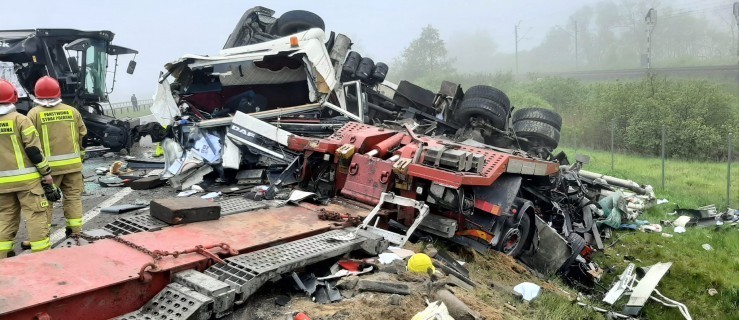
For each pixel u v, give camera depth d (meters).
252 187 8.22
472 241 6.13
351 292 4.17
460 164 5.66
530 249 7.21
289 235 4.68
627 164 18.09
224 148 8.62
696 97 22.17
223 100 10.70
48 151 5.50
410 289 4.24
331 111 10.11
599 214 9.95
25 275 3.32
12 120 4.93
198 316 3.32
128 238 4.21
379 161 6.13
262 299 4.00
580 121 26.77
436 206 6.02
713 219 10.45
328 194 6.77
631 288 7.05
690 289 7.37
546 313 4.97
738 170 16.95
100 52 14.07
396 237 5.22
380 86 12.33
